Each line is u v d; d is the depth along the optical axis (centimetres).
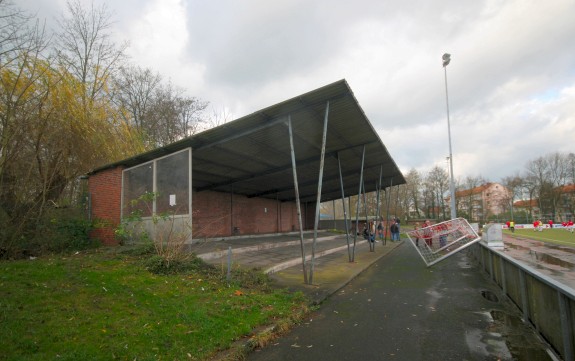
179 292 661
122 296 605
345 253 1806
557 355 446
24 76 1052
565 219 6031
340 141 1318
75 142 1179
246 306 627
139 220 1085
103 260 874
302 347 487
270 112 942
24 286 611
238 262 1092
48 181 1078
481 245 1230
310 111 967
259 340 493
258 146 1264
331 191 2745
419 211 7050
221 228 2111
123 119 1602
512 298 730
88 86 1405
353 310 687
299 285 883
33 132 1037
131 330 473
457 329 562
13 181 1002
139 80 2550
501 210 7456
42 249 986
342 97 885
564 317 412
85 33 1872
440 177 6538
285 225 3011
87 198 1355
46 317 488
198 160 1393
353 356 453
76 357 389
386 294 836
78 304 551
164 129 2594
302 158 1538
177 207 1048
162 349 432
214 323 525
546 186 6134
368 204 5759
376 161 1784
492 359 440
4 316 474
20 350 394
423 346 487
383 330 560
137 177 1209
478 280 1025
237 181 1869
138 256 927
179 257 852
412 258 1645
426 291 870
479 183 6756
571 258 1577
